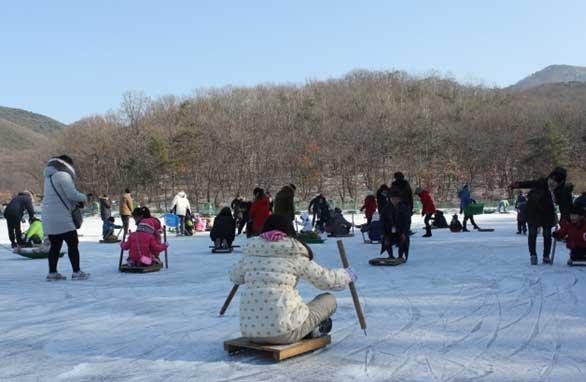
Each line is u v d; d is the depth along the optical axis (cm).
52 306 825
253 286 531
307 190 7756
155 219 1259
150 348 584
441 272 1099
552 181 1155
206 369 508
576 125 8600
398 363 516
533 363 511
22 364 539
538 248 1543
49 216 1069
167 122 7919
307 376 482
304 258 536
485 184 7962
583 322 662
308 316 541
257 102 9712
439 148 7869
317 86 11656
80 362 541
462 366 505
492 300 802
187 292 929
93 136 7312
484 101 10675
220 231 1620
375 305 781
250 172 7606
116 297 891
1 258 1521
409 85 11531
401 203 1273
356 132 7894
